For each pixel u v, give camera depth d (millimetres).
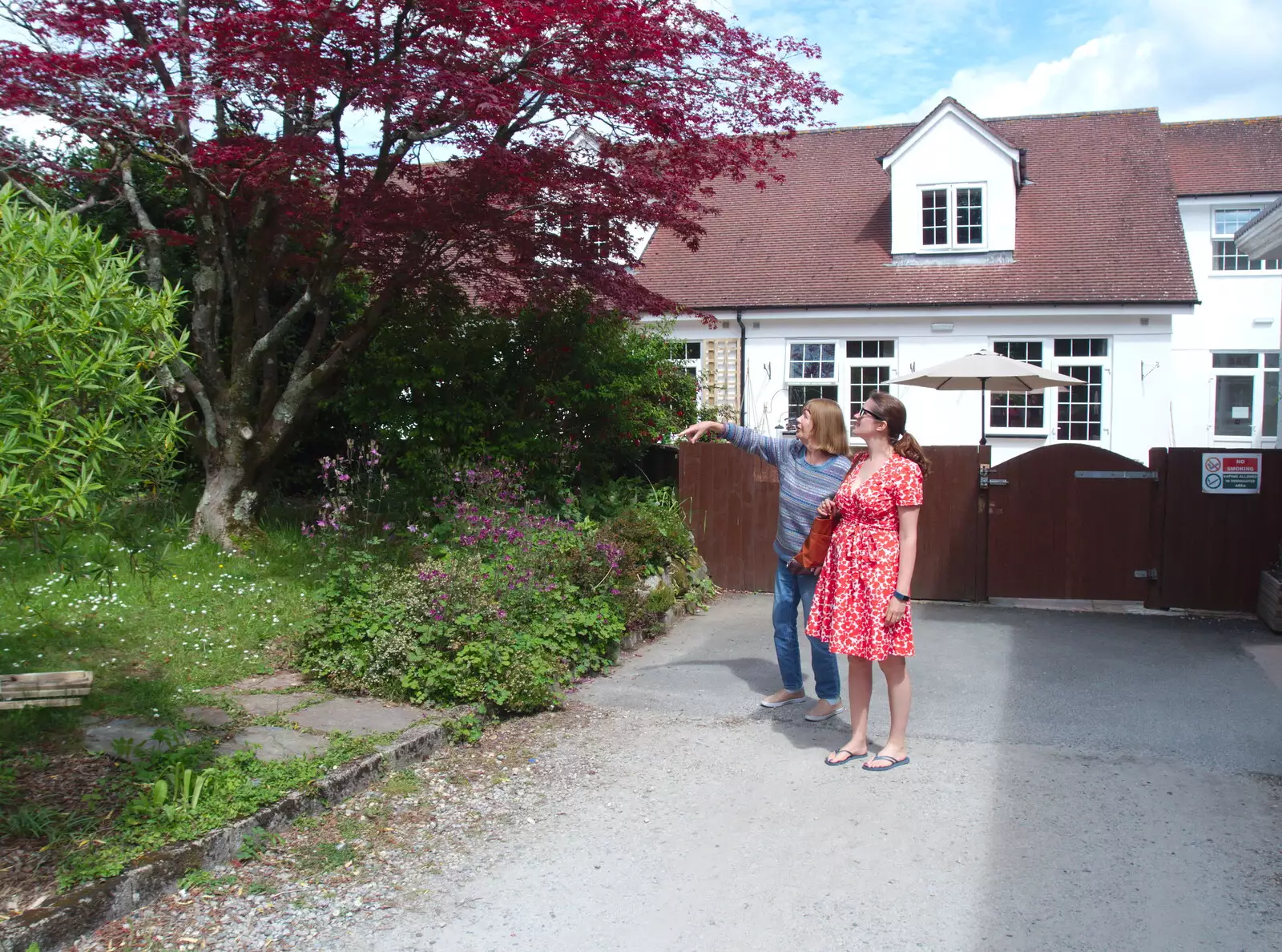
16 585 6121
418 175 8000
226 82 6699
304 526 8633
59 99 6496
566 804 4199
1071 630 7570
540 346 9680
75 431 3166
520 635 5875
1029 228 18391
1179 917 3219
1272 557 8070
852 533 4500
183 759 4055
